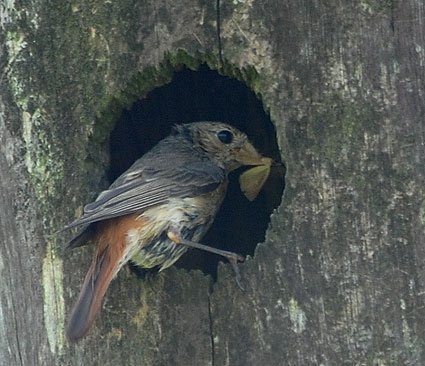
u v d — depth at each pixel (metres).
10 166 11.29
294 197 10.64
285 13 10.73
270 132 13.56
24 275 11.28
